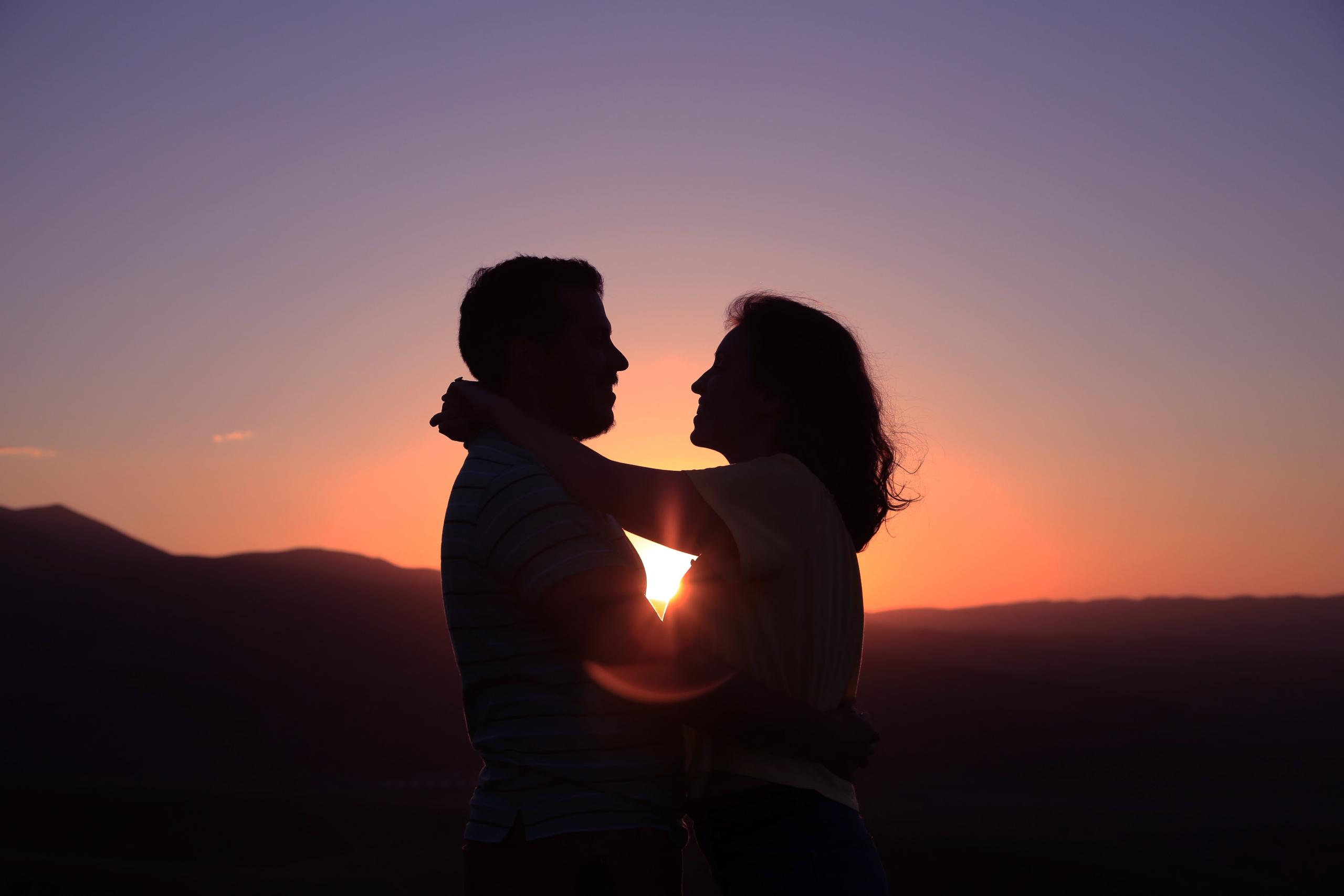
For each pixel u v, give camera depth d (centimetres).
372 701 9625
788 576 247
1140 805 7431
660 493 238
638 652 224
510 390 267
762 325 277
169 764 7906
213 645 10438
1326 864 3812
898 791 8119
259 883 1791
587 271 274
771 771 240
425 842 2892
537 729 230
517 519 230
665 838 236
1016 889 2422
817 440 271
